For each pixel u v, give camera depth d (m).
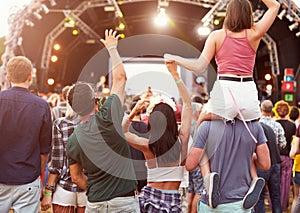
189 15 16.30
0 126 3.45
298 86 13.92
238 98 3.04
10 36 12.77
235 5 3.06
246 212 3.15
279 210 5.51
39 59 15.02
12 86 3.56
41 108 3.56
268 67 17.31
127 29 17.47
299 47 14.42
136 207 3.01
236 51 3.06
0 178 3.45
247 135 3.14
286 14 12.05
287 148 6.58
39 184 3.60
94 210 2.95
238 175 3.13
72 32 15.90
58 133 3.86
